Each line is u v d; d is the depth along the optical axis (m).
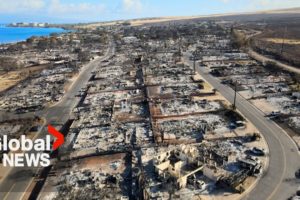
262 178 63.75
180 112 101.94
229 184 61.09
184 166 69.94
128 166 72.06
